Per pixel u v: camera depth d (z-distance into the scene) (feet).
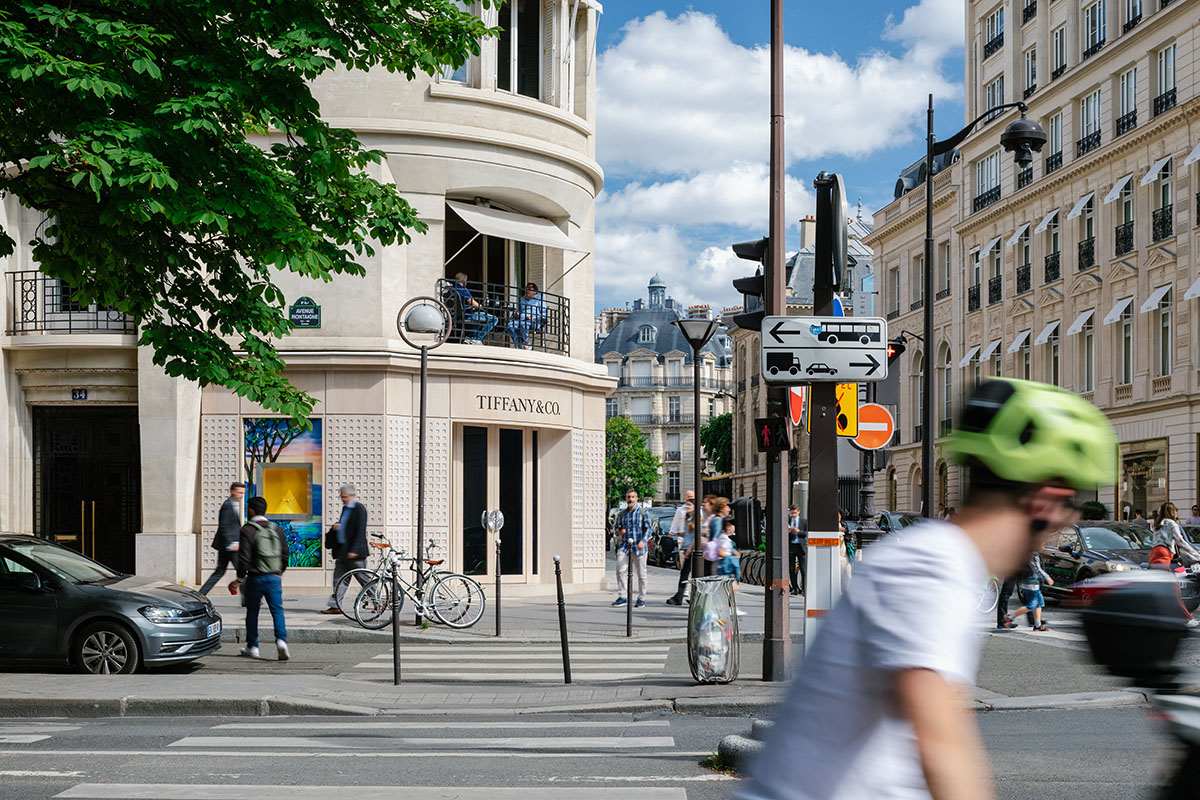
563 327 80.43
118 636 42.24
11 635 42.11
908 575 6.73
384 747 29.43
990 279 161.27
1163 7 124.16
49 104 36.35
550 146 77.61
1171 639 10.05
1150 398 123.54
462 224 78.74
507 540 77.36
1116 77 132.87
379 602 57.06
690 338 74.23
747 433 277.03
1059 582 72.18
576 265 81.97
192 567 71.36
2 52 33.94
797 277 259.80
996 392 7.01
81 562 45.14
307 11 39.40
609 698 37.58
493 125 75.61
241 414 71.67
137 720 34.71
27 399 72.95
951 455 7.12
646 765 26.78
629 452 363.35
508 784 24.61
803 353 35.42
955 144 75.36
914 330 183.32
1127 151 128.88
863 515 76.33
